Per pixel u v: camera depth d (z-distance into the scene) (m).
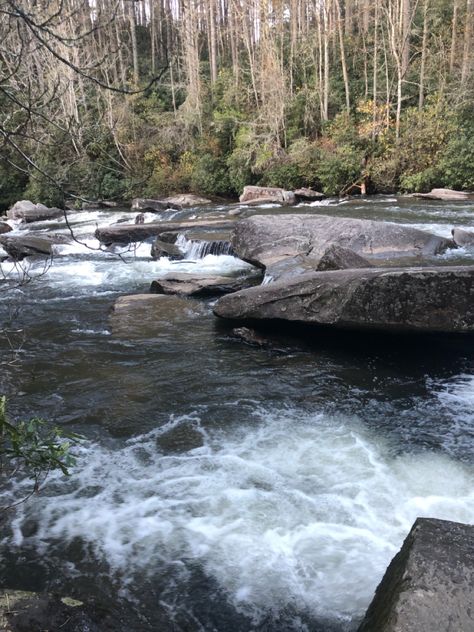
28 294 10.04
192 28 29.64
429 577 2.27
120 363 6.43
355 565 3.16
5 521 3.58
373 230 10.46
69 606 2.54
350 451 4.39
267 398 5.41
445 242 10.51
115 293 9.98
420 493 3.83
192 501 3.79
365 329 6.34
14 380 5.99
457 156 21.53
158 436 4.71
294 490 3.89
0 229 17.72
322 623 2.79
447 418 4.90
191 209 21.16
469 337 6.20
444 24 28.73
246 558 3.24
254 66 30.64
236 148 27.34
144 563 3.21
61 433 2.65
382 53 28.88
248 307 6.96
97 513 3.67
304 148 24.64
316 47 29.89
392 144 23.84
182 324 7.72
